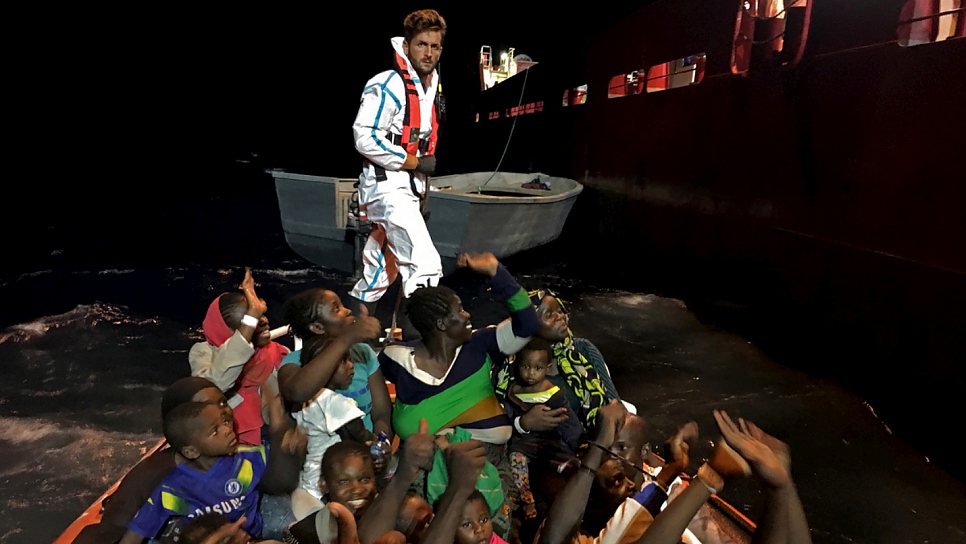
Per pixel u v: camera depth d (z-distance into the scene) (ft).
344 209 25.26
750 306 25.39
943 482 14.98
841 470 15.51
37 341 21.66
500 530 7.08
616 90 40.65
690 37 29.99
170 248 36.47
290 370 7.77
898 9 18.42
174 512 6.65
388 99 10.51
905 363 17.94
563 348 9.02
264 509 7.53
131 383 18.76
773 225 24.18
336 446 6.67
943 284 16.83
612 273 34.47
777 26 24.71
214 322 7.96
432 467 6.73
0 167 66.28
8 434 15.75
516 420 8.16
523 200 29.35
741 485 14.29
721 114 27.53
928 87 17.42
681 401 18.98
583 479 6.72
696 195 29.58
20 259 32.50
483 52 79.66
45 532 12.53
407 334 11.48
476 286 29.01
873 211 19.36
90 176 66.23
